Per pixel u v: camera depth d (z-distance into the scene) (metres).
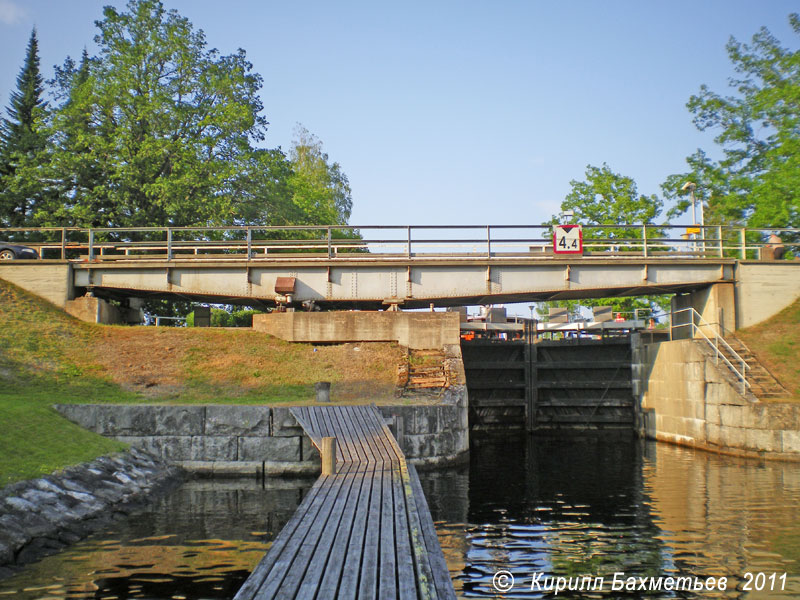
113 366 25.62
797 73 41.12
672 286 31.86
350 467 15.87
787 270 31.98
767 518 15.16
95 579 10.32
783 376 27.06
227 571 10.73
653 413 33.25
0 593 9.67
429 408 22.61
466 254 31.16
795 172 39.03
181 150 38.31
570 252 31.33
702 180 45.25
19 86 64.88
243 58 43.59
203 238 41.81
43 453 16.28
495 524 14.80
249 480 19.77
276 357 27.62
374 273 30.59
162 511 15.23
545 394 37.16
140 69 39.97
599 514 15.77
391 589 7.59
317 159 65.19
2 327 26.52
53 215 39.94
